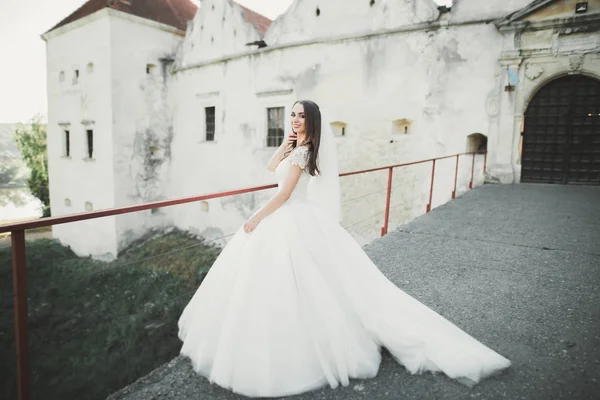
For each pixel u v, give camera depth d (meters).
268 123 13.20
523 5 8.75
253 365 1.74
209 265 12.23
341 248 2.11
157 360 6.32
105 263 14.10
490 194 7.81
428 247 4.22
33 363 6.33
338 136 11.85
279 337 1.77
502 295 2.91
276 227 1.96
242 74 13.51
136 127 14.93
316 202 2.20
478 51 9.34
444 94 9.82
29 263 13.98
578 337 2.28
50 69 17.31
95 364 6.27
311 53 11.88
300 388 1.77
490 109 9.28
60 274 12.73
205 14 14.37
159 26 15.20
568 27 8.30
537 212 6.05
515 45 8.86
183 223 15.91
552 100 8.96
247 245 1.95
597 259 3.73
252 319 1.78
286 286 1.83
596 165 8.66
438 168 10.03
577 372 1.93
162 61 15.64
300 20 12.02
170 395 1.82
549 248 4.12
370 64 10.89
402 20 10.29
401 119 10.53
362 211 11.43
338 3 11.30
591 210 6.14
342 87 11.42
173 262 12.52
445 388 1.82
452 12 9.56
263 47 12.91
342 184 11.77
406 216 10.64
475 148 10.09
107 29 13.78
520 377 1.90
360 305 1.99
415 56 10.18
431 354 1.94
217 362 1.79
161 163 15.93
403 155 10.55
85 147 15.75
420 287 3.09
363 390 1.80
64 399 5.55
